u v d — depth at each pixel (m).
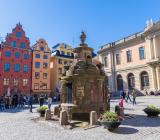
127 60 44.31
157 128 9.77
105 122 9.31
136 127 10.04
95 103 12.78
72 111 12.58
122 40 46.19
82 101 12.66
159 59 36.34
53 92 49.09
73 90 13.09
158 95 33.47
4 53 43.12
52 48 55.75
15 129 10.38
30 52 47.03
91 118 10.88
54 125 11.02
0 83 41.34
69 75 13.48
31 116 15.89
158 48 37.78
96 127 10.16
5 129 10.42
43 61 48.78
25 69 45.59
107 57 49.34
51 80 51.38
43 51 49.16
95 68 13.52
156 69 37.19
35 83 46.56
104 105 13.52
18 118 14.77
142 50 41.09
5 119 14.30
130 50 43.81
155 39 38.06
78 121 11.84
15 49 44.84
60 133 9.16
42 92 47.16
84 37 15.07
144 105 22.20
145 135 8.45
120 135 8.51
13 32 45.28
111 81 47.19
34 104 33.31
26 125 11.54
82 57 14.40
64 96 14.03
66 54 53.75
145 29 40.59
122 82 44.91
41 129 10.20
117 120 9.29
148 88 38.62
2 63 42.44
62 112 11.16
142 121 11.71
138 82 40.94
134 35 43.31
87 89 12.80
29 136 8.75
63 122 11.01
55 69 50.62
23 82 44.78
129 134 8.66
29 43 47.19
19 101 27.86
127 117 13.03
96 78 13.23
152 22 39.03
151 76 38.09
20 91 43.81
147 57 39.56
